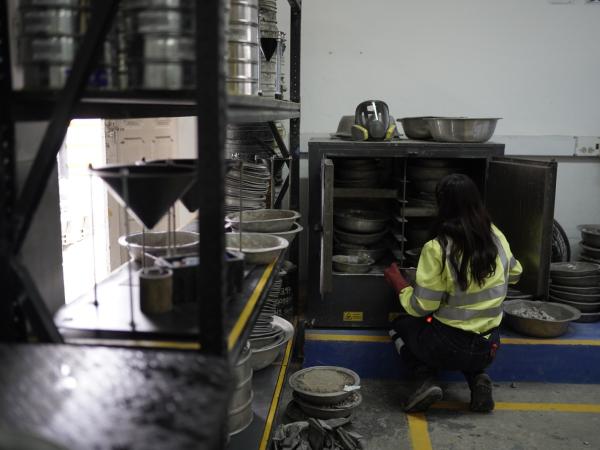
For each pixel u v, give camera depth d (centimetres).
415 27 399
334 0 396
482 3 396
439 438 270
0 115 129
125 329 128
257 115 163
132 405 93
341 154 324
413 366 294
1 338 129
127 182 132
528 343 316
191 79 126
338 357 327
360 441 253
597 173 417
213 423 89
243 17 156
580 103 409
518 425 280
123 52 128
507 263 275
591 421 283
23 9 128
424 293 267
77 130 367
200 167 116
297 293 341
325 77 406
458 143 323
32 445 79
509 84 406
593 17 396
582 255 389
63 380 100
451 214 265
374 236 349
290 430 250
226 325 137
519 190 306
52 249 187
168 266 143
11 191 132
